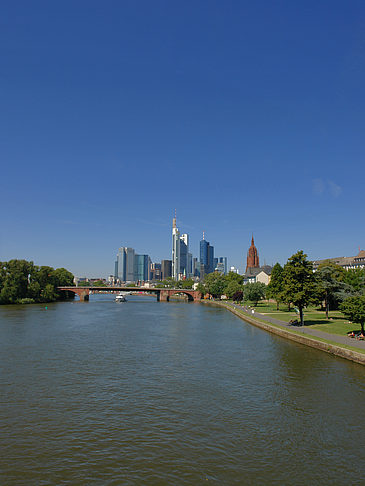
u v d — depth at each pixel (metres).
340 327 71.94
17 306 167.00
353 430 27.69
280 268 143.38
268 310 125.81
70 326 93.56
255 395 35.84
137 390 37.78
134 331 84.25
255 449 24.91
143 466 22.81
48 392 37.22
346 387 37.66
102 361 51.28
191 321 108.12
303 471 22.09
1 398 35.47
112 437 26.88
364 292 75.00
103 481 21.23
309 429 27.92
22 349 60.41
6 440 26.52
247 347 61.97
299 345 61.62
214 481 21.12
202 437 26.77
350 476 21.56
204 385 39.41
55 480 21.34
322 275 88.81
